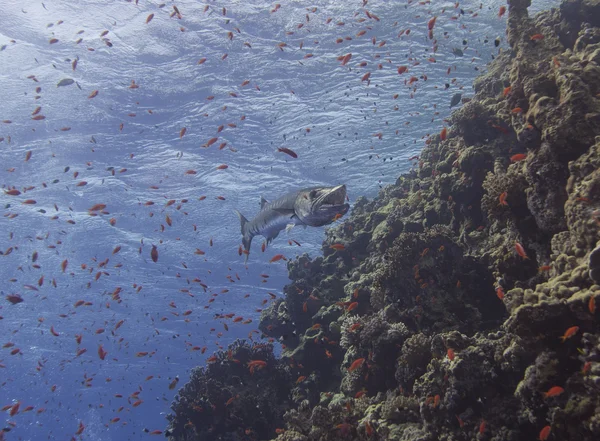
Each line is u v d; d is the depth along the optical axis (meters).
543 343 4.37
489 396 4.86
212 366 10.45
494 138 8.24
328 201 4.86
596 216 4.39
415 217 9.55
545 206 5.55
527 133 5.94
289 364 9.83
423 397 5.43
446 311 6.61
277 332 10.88
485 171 7.71
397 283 7.11
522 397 4.39
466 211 7.96
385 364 6.77
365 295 8.69
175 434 10.48
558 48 7.50
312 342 9.41
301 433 6.74
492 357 5.05
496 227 7.29
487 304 6.67
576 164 5.02
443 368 5.39
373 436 5.80
